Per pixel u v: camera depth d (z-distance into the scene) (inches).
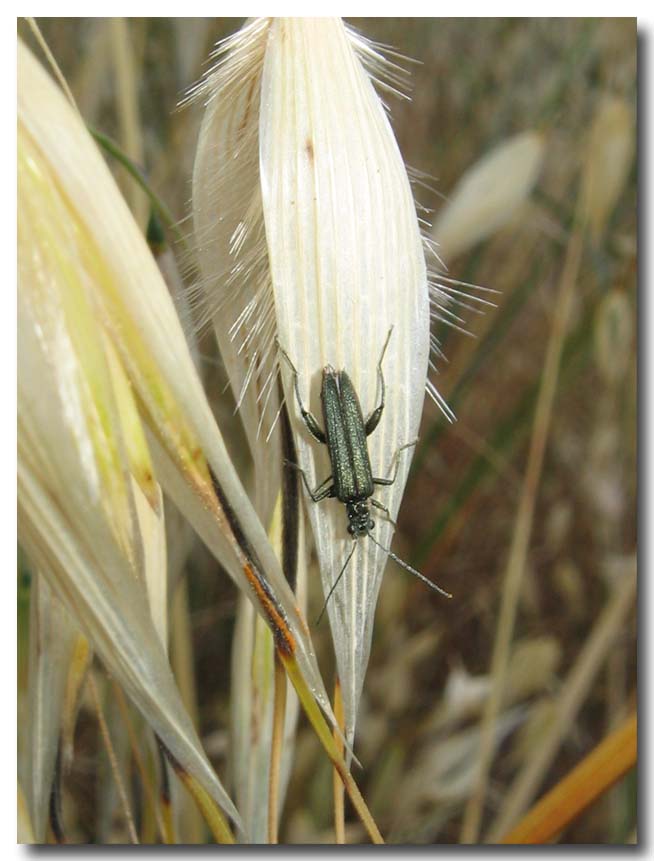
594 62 4.6
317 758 3.4
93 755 3.7
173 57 4.0
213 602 4.1
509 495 5.0
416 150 5.4
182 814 2.4
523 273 4.6
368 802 3.5
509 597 2.9
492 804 3.8
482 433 5.0
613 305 3.6
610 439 4.3
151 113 4.0
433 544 3.8
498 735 3.3
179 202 3.7
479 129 5.3
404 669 3.7
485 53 5.4
